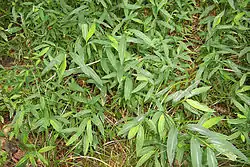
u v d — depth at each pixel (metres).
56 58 0.72
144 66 0.80
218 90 0.81
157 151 0.67
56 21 0.87
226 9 0.93
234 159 0.57
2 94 0.78
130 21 0.87
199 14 0.99
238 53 0.80
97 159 0.73
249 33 0.89
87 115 0.73
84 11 0.84
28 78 0.78
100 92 0.81
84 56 0.77
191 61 0.84
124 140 0.76
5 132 0.77
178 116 0.76
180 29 0.89
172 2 0.93
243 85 0.80
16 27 0.89
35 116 0.70
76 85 0.76
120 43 0.69
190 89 0.67
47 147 0.67
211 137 0.57
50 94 0.77
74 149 0.75
